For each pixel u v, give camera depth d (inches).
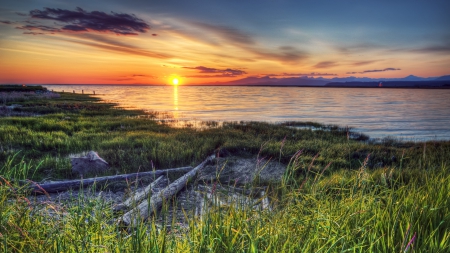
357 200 131.9
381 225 107.2
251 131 728.3
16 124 662.5
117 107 1633.9
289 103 2554.1
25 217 116.9
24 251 95.9
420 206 124.9
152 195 224.7
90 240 101.3
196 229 110.0
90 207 132.4
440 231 112.0
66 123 749.3
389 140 745.0
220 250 93.0
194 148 450.6
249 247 90.0
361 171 143.9
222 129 753.6
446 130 984.3
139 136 577.9
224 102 2615.7
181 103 2377.0
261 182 291.0
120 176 288.4
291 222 115.3
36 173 306.3
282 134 703.7
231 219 110.4
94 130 660.7
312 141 561.3
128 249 95.7
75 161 327.6
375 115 1498.5
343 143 570.9
